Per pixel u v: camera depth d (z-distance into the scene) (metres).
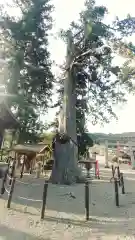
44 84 25.75
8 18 20.02
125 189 13.65
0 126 11.66
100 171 26.95
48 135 28.34
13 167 13.65
